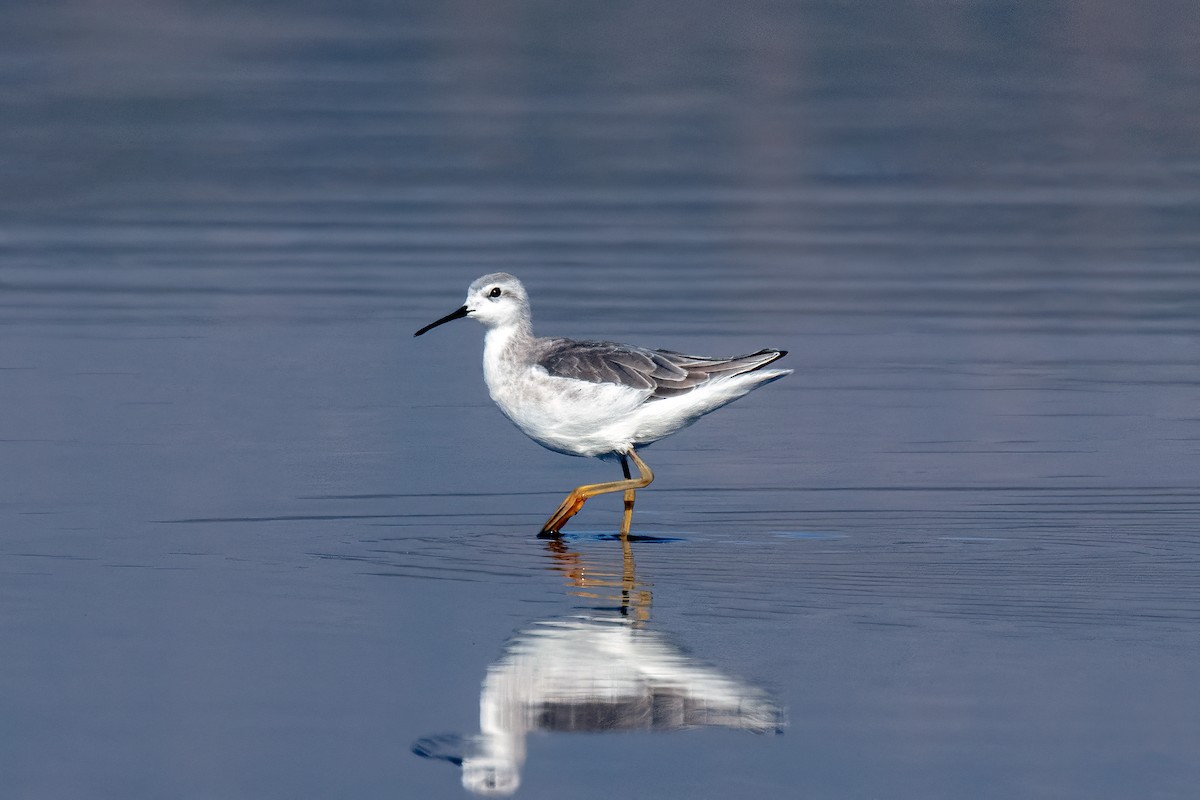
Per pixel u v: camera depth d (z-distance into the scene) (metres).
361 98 46.75
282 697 10.55
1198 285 26.31
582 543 14.02
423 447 17.31
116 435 17.48
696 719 10.23
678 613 12.12
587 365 14.59
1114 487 15.74
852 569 13.18
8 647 11.34
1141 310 24.56
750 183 35.66
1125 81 49.44
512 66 52.91
